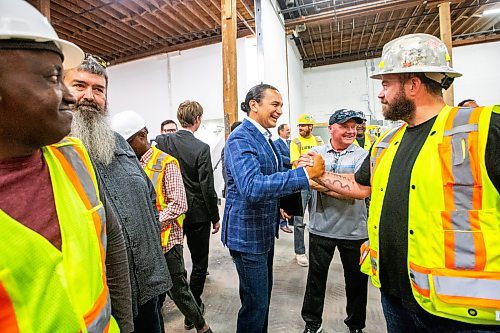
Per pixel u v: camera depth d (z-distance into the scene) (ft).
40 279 1.56
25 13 1.61
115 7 20.16
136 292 3.51
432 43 3.23
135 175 3.76
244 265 4.77
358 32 26.43
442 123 3.00
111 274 2.60
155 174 5.68
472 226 2.68
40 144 1.74
